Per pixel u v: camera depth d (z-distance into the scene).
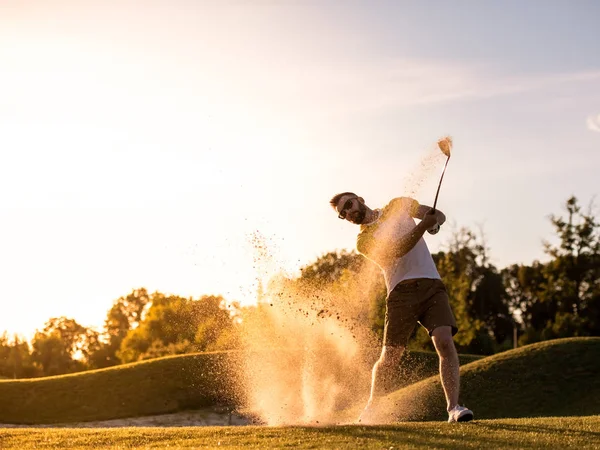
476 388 21.06
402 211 6.46
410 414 19.25
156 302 56.12
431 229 6.39
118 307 95.56
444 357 6.36
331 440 5.45
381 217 6.46
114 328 94.81
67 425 22.48
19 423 22.72
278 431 6.07
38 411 23.75
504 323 67.88
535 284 67.50
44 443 6.20
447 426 5.98
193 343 28.88
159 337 53.97
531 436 5.43
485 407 20.08
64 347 88.94
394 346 6.54
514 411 19.70
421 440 5.30
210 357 27.14
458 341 47.19
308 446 5.26
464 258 61.06
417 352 30.59
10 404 24.09
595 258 59.41
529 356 22.69
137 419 23.14
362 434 5.66
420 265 6.46
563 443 5.15
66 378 26.47
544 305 67.19
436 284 6.44
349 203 6.46
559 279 60.47
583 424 6.08
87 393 25.08
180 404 24.39
